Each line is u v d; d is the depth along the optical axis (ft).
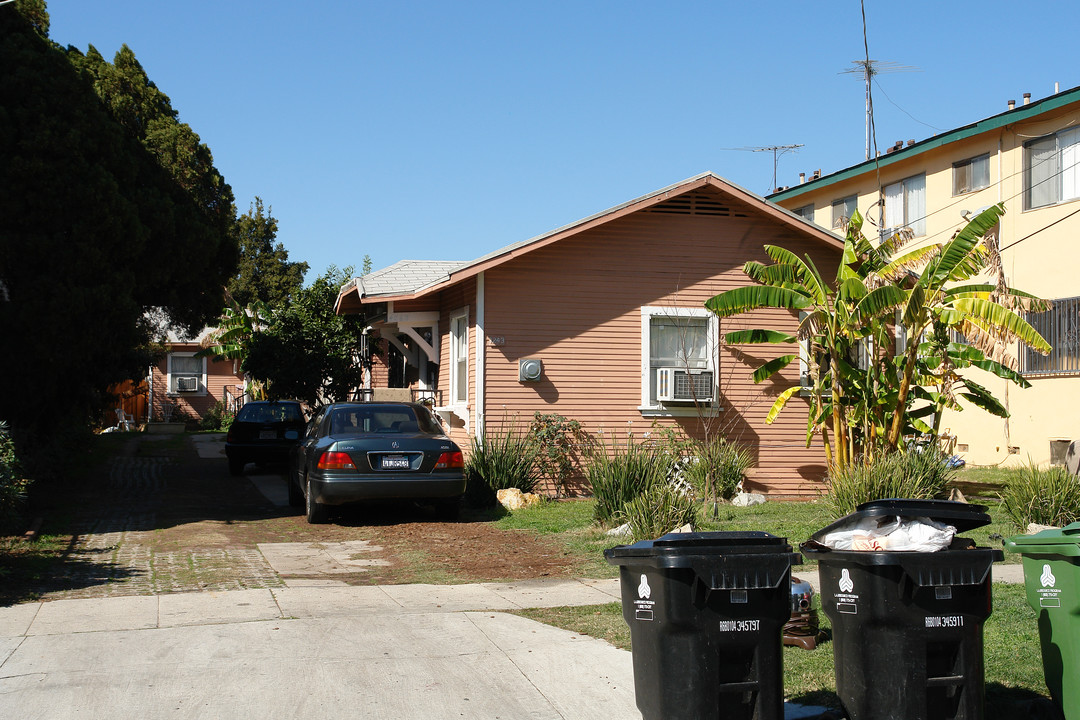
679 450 48.98
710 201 52.54
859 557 14.11
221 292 51.75
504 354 49.55
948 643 14.14
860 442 48.37
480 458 45.52
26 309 37.83
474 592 26.45
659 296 51.67
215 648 20.16
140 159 45.75
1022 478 37.35
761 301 45.85
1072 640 15.26
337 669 19.01
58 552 31.48
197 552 32.30
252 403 63.72
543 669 19.27
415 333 56.85
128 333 42.52
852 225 48.24
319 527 38.75
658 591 13.99
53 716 16.21
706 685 13.78
